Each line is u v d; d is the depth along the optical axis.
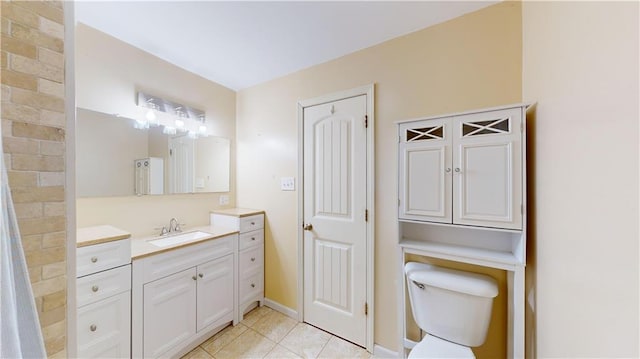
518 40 1.24
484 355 1.36
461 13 1.37
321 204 1.92
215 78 2.22
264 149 2.28
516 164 1.07
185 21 1.44
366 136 1.70
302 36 1.58
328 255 1.88
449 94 1.41
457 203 1.20
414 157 1.31
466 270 1.37
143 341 1.36
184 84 2.04
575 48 0.75
